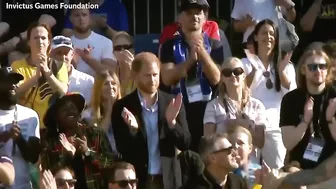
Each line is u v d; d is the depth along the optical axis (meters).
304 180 31.55
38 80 33.91
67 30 37.47
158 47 37.19
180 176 32.59
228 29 38.34
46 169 31.84
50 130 32.56
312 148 32.94
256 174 31.58
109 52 37.31
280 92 35.44
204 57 34.59
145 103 32.94
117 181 31.61
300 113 33.22
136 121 32.75
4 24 38.34
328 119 32.75
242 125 33.88
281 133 33.72
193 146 33.50
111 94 34.41
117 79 34.66
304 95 33.28
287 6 38.00
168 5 39.91
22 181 31.97
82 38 37.25
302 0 39.56
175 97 33.00
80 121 32.81
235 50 38.19
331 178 31.77
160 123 32.81
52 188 30.72
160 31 39.84
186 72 34.66
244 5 37.81
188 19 34.94
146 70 32.88
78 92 34.19
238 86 34.16
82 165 32.34
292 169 32.06
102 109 34.47
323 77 33.09
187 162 31.00
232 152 31.09
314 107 33.06
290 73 35.75
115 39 37.34
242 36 38.22
